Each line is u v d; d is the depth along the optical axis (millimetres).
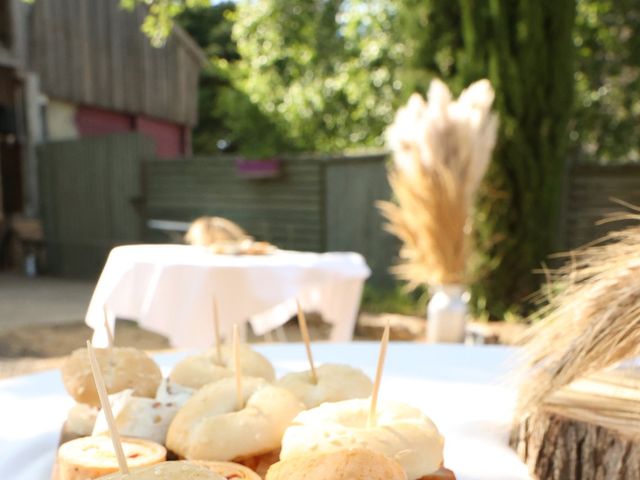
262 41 9375
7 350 4340
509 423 975
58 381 1185
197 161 7293
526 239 4219
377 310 5125
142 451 751
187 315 2605
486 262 4258
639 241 940
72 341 4660
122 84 10148
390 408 777
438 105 3271
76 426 894
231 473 694
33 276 8969
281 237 6668
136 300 2787
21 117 8898
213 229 3557
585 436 884
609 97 6379
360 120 9578
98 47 9742
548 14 4121
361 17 8234
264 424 769
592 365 858
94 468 695
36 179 9109
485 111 3289
